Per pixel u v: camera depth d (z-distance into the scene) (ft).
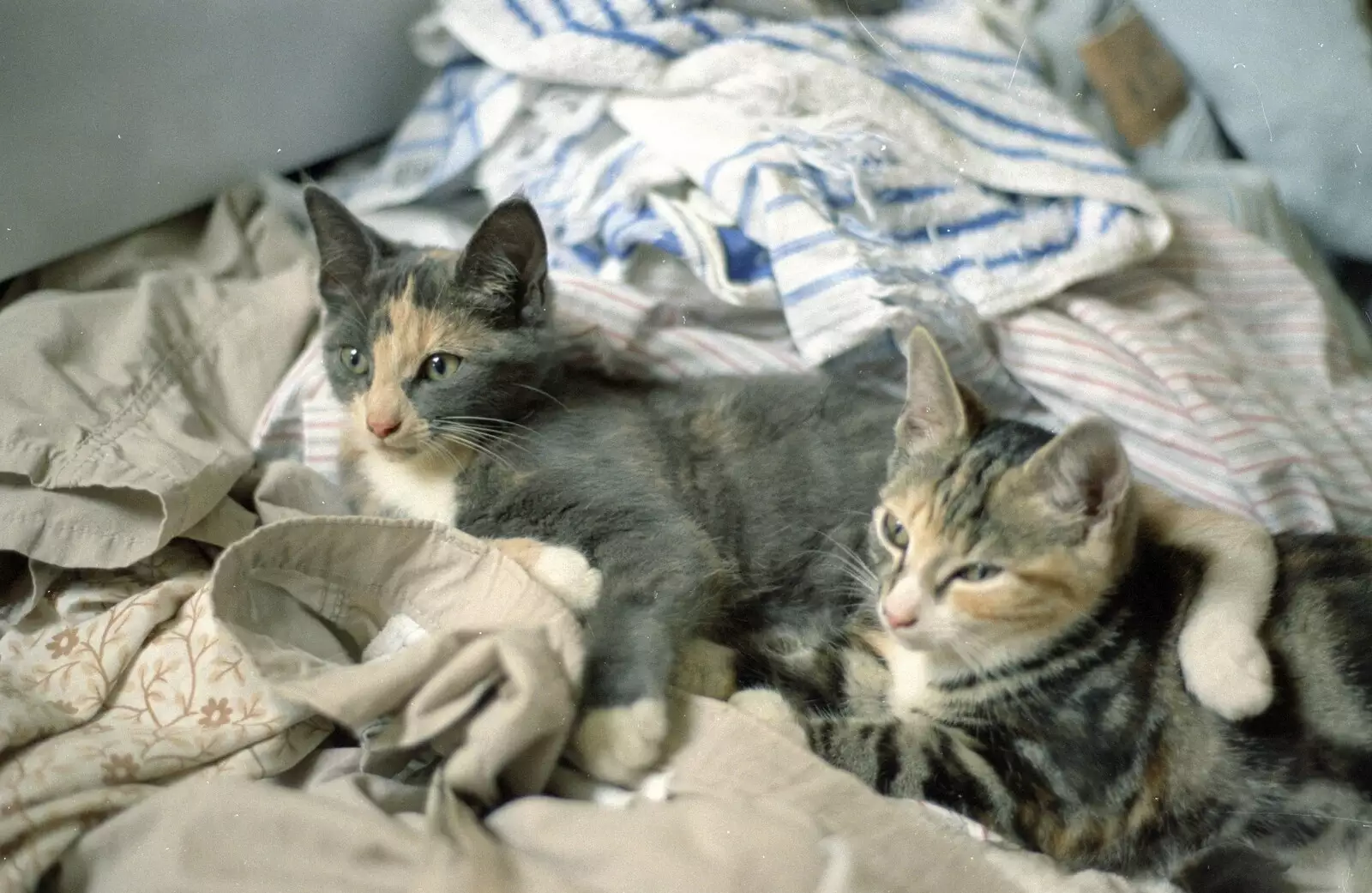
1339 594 1.98
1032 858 1.91
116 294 2.30
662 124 2.36
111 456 2.10
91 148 2.25
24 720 1.90
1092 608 1.96
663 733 1.92
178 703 1.94
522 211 2.09
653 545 2.05
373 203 2.46
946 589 1.95
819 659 2.10
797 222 2.27
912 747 1.98
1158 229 2.34
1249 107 2.51
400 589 2.01
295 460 2.28
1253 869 1.90
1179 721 1.93
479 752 1.86
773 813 1.87
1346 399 2.33
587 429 2.15
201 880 1.78
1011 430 2.03
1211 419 2.20
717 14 2.42
